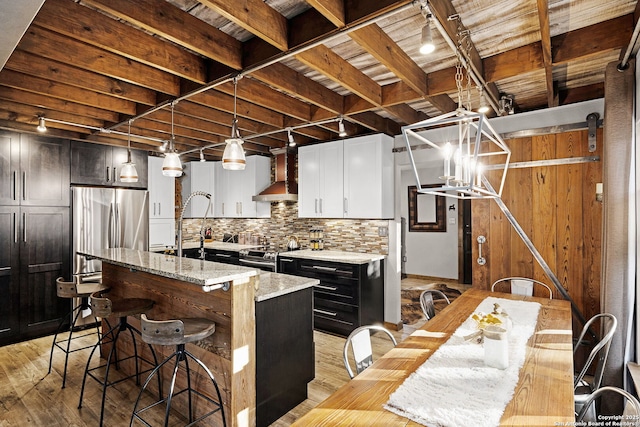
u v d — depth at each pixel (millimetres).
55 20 1861
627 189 2354
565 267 3166
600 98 3016
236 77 2406
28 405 2596
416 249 7473
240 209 5754
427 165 4164
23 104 3418
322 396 2764
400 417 1234
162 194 5426
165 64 2363
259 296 2318
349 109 3355
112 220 4555
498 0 1878
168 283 2672
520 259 3381
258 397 2332
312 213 4727
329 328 4184
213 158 6148
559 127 3176
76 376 3068
